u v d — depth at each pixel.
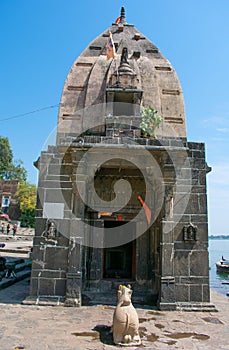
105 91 13.82
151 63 15.36
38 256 11.70
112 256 14.97
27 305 11.05
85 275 12.53
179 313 10.73
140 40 16.55
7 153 70.06
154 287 12.46
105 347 7.42
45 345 7.44
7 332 8.27
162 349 7.42
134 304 11.68
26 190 56.34
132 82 13.59
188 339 8.17
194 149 12.70
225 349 7.54
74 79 14.90
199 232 12.02
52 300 11.28
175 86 14.95
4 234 44.00
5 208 57.62
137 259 12.93
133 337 7.78
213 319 10.11
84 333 8.37
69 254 11.54
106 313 10.31
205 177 12.52
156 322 9.62
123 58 14.06
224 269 34.97
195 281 11.57
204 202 12.29
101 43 16.19
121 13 17.72
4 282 14.27
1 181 60.50
